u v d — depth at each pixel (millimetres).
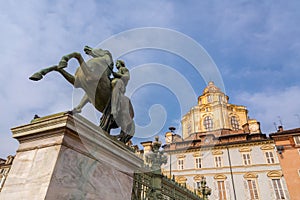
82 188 1756
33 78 1906
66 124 1798
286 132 19203
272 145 20078
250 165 19891
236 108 29484
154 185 3225
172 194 3883
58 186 1589
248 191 18812
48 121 1902
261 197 18219
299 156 17781
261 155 20094
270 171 18984
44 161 1701
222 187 19500
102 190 1932
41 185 1564
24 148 1913
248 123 25281
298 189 16688
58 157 1668
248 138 22062
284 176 17656
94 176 1896
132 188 2410
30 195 1561
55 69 2037
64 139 1768
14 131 2059
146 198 2984
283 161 18234
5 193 1688
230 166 20344
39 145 1841
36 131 1913
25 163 1792
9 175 1794
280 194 17766
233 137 22484
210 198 19266
